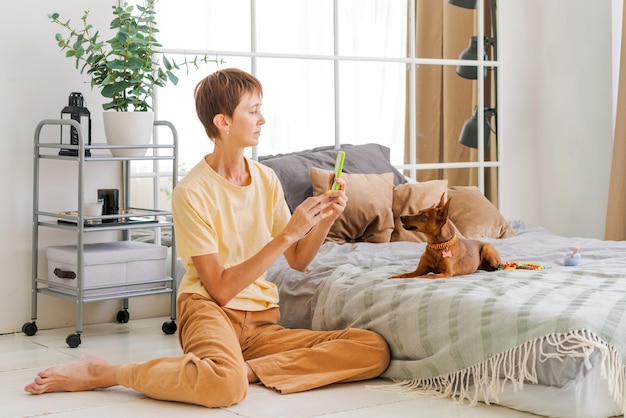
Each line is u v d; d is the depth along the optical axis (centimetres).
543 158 518
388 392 255
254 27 419
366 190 388
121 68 358
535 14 510
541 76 515
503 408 238
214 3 409
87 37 378
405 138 466
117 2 384
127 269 356
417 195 402
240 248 270
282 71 428
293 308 311
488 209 422
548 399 227
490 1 489
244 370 243
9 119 361
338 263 319
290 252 276
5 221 362
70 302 377
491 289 261
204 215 260
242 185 273
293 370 261
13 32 361
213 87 263
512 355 232
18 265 365
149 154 396
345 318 287
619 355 222
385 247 362
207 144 410
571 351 220
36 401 247
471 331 244
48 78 369
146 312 396
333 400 246
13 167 363
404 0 463
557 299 245
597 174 532
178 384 239
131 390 259
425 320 257
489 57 491
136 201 394
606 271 292
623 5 494
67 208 377
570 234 528
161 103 397
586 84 526
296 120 432
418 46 468
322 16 439
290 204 389
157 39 395
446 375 250
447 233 289
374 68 455
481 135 490
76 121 348
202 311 257
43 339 349
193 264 264
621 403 224
